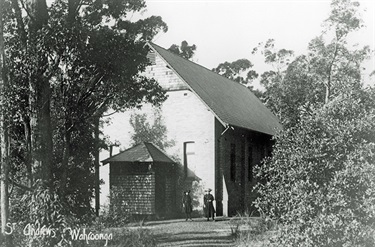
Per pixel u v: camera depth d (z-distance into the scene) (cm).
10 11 1548
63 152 1669
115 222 2209
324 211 1089
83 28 1541
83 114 1734
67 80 1673
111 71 1725
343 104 1172
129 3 1847
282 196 1159
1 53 1473
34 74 1489
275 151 1216
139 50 1870
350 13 4756
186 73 3325
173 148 3120
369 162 1102
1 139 1481
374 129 1125
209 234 1948
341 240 1069
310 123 1166
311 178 1139
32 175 1477
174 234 1970
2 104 1467
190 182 3050
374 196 1061
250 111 4084
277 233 1185
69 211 1524
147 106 3212
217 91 3678
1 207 1452
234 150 3369
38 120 1495
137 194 2873
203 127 3066
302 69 5303
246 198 3441
